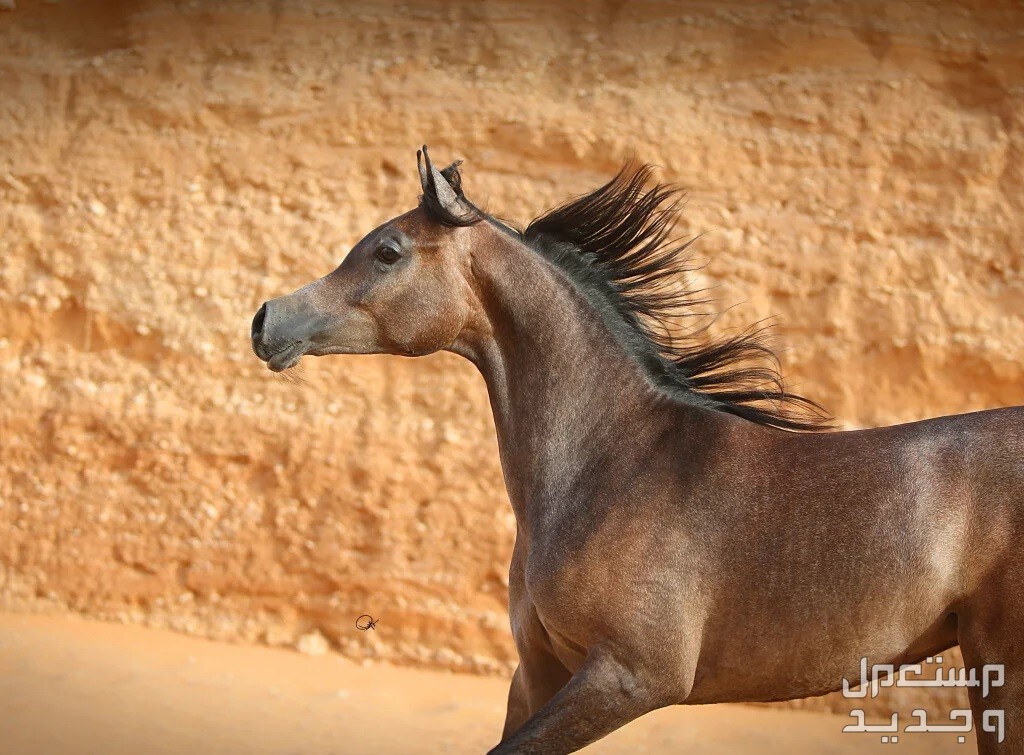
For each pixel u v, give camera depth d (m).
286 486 23.91
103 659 20.94
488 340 12.11
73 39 27.88
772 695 11.04
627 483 11.27
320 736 18.34
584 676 10.82
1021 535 10.26
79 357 25.00
